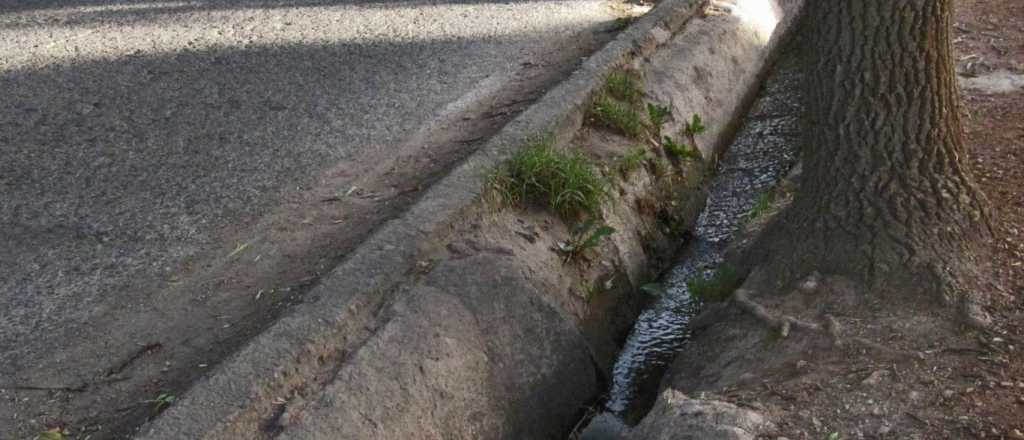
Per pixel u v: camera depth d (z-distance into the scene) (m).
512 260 4.25
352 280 3.85
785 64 7.56
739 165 6.18
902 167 3.98
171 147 5.45
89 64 6.70
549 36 7.13
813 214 4.13
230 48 6.98
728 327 4.05
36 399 3.50
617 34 7.04
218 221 4.70
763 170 6.09
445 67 6.55
